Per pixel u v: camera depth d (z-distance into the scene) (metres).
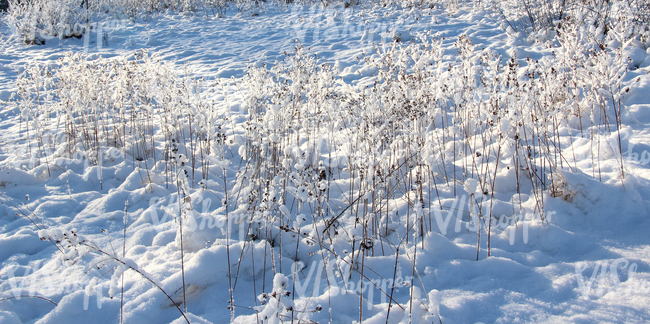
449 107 4.59
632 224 2.21
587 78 3.01
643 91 4.07
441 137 3.87
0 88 6.68
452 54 7.01
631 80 4.39
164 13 15.61
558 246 2.18
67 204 3.10
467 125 3.82
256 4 15.77
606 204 2.34
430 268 2.05
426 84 3.25
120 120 4.97
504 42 7.68
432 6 12.26
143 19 14.14
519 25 8.43
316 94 3.86
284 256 2.29
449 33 8.91
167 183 3.44
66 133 4.12
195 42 10.77
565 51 3.31
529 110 2.65
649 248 1.97
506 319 1.60
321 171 2.15
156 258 2.28
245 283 2.07
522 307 1.66
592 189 2.38
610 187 2.37
